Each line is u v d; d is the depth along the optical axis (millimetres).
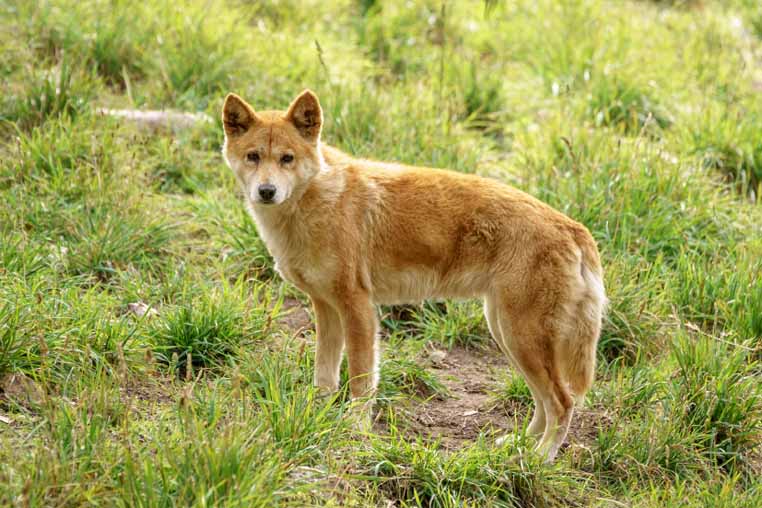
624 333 12422
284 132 10172
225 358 10938
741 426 10484
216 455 7656
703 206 14828
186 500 7504
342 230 10172
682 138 17156
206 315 11094
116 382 9203
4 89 15438
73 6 18438
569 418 9953
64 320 10445
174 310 11250
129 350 10312
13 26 17562
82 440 8125
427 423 10852
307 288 10461
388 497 8977
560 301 9898
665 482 9906
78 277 11875
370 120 16297
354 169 10633
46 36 17484
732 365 10938
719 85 19609
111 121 15133
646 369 11359
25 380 9406
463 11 23625
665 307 12836
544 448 9859
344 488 8617
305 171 10148
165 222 13492
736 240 14500
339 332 10711
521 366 10031
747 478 10195
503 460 9398
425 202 10477
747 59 21984
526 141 16875
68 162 14195
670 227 14180
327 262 10164
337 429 9109
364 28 21266
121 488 7422
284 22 21141
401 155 15047
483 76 19297
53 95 15250
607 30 21656
